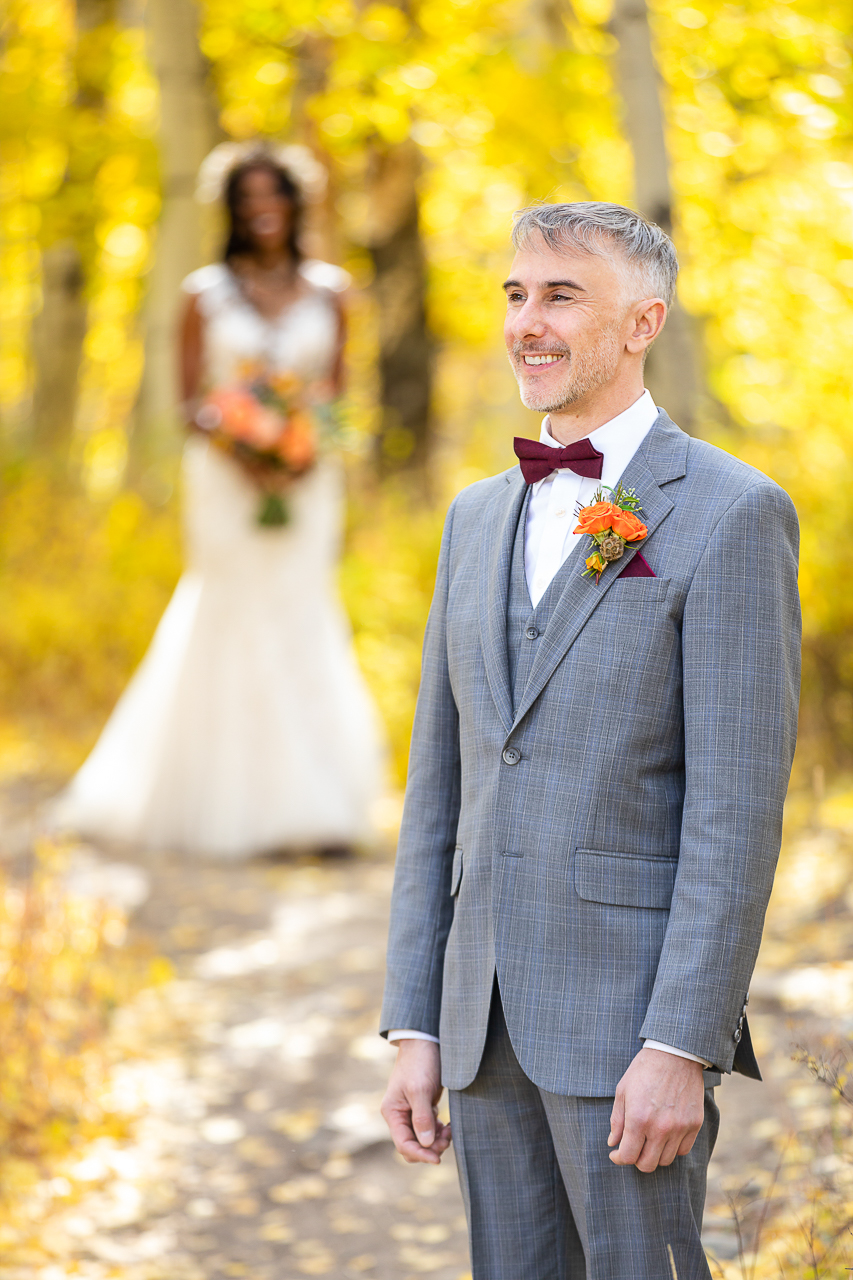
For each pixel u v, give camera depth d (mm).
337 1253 4039
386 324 16344
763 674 2385
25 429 13797
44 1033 4949
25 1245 3979
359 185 16422
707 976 2273
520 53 9703
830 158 8461
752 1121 4418
